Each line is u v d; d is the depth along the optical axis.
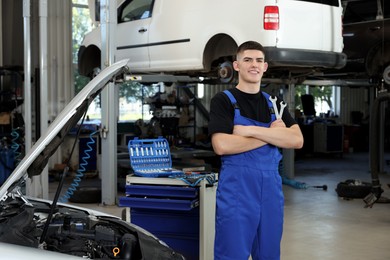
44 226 2.70
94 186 9.14
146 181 4.28
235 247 3.32
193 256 4.30
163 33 7.38
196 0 6.92
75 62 11.73
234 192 3.32
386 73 7.41
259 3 6.25
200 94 13.14
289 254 5.08
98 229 2.83
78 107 2.45
